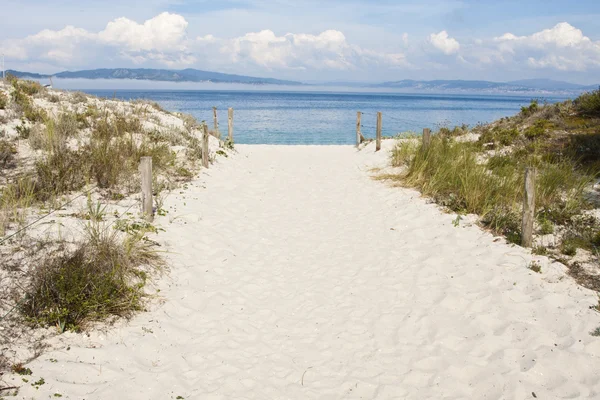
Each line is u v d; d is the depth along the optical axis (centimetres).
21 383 391
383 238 844
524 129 1529
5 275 523
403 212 966
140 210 855
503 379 436
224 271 705
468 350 490
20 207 741
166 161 1198
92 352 455
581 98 1645
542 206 849
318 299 631
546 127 1474
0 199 727
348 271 718
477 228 820
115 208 838
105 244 602
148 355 474
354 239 853
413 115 5681
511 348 482
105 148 1050
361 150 1823
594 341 470
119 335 493
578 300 547
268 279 693
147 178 789
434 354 489
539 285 595
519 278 620
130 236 690
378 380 452
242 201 1080
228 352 497
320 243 842
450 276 660
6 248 577
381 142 1822
